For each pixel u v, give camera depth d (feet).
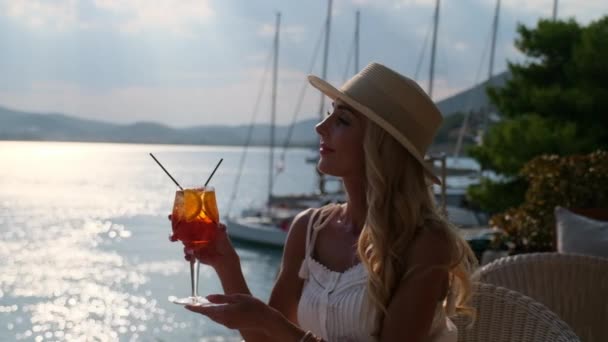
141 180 292.61
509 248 24.32
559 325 7.08
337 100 7.52
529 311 7.36
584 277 9.07
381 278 6.95
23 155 609.83
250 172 429.79
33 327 48.52
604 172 23.53
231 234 95.71
